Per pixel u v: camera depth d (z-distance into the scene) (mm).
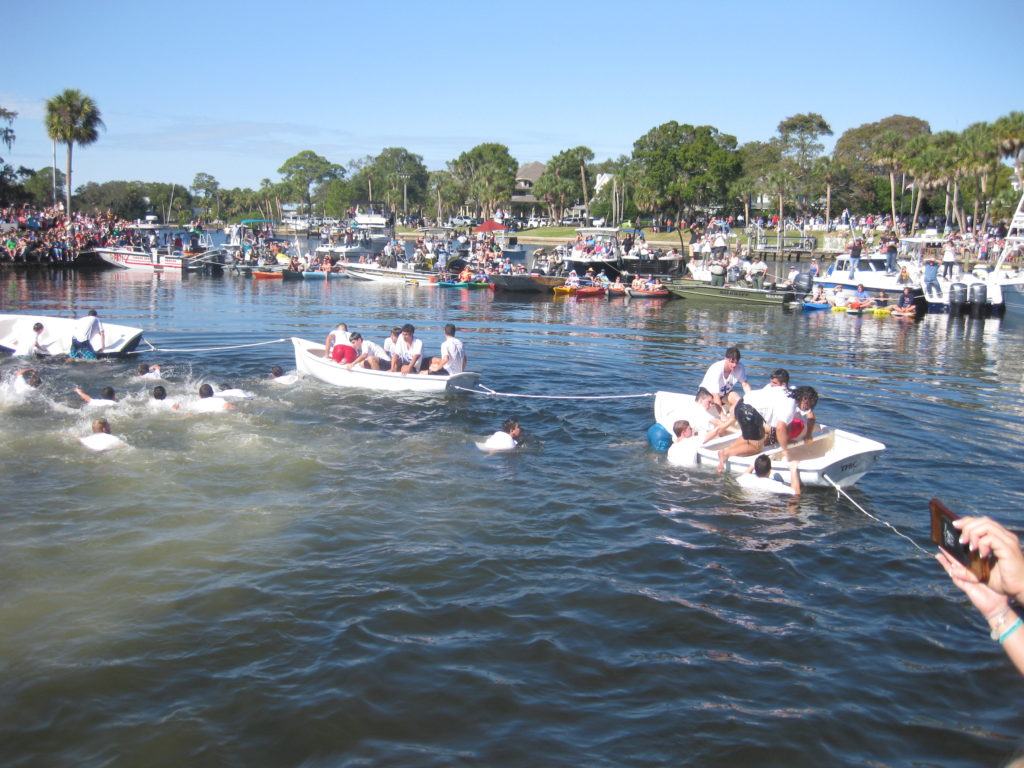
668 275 51438
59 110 61125
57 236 55906
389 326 29484
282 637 7762
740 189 86812
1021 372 21938
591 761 6137
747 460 12328
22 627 7844
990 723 6656
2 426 14070
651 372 20891
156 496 11164
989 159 63719
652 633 7996
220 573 9023
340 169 187875
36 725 6434
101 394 16641
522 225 124938
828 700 6945
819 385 19812
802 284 40188
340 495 11398
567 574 9211
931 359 24188
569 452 13609
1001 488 12203
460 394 17516
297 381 18359
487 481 12117
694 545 10055
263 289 44000
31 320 21781
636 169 99000
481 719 6609
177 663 7301
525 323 31547
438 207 139375
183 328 27609
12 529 9984
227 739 6305
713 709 6797
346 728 6461
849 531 10555
